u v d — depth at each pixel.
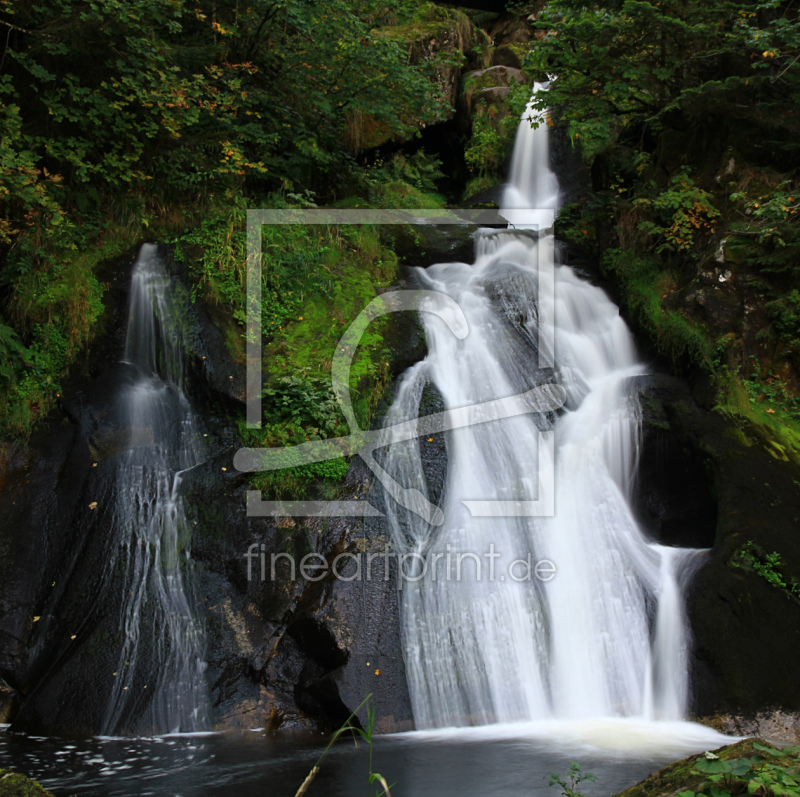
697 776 3.33
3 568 7.45
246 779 5.27
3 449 8.23
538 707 6.85
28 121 9.98
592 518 8.16
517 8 20.11
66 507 7.93
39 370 8.77
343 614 6.86
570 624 7.27
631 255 11.20
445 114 16.89
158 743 6.13
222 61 11.55
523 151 16.94
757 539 7.48
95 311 9.24
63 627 7.14
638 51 11.48
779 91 10.67
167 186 10.80
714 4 10.65
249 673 6.84
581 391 9.83
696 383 9.50
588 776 4.19
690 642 6.95
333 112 13.08
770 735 6.25
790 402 9.20
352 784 5.15
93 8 8.98
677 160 11.62
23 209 9.50
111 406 8.67
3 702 6.85
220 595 7.31
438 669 6.81
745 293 9.84
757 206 9.64
